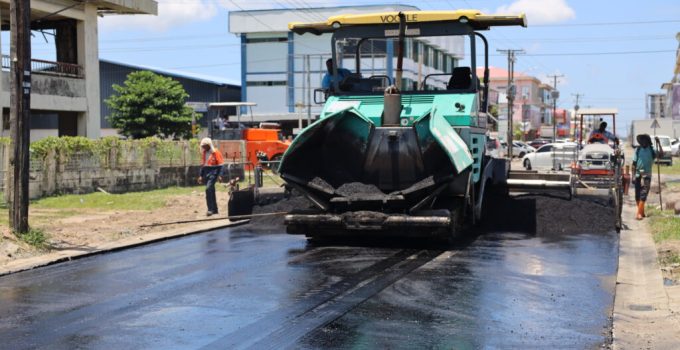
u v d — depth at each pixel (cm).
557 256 1166
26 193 1241
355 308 809
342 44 1327
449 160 1155
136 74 5197
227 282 960
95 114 3197
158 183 2659
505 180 1520
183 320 760
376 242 1300
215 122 3922
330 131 1177
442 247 1239
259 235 1439
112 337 697
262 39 6531
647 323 777
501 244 1280
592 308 832
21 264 1092
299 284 941
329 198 1216
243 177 2941
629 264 1126
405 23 1288
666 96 9138
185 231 1491
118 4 3172
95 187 2323
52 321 758
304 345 668
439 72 1285
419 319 763
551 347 674
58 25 3192
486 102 1380
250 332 712
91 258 1189
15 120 1234
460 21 1273
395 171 1188
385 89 1286
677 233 1407
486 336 704
